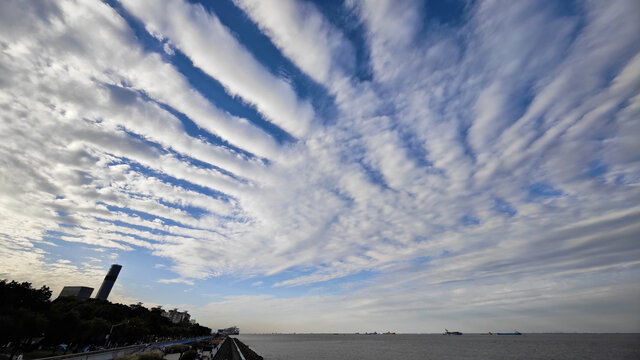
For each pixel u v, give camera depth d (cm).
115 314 9281
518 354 12044
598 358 10219
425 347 17162
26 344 5475
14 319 4659
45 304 6091
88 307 8825
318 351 13862
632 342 19675
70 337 6072
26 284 5966
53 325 5731
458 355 11838
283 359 9738
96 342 7550
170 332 14500
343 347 17375
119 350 6000
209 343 13562
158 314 15638
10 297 5347
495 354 12188
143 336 10075
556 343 19762
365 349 15538
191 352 6066
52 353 5694
